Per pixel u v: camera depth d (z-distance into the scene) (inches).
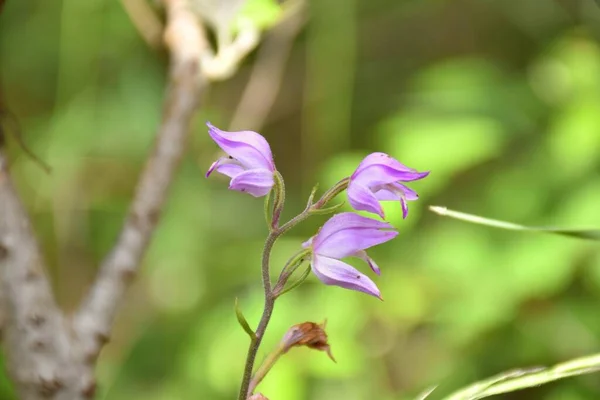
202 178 55.9
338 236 25.5
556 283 44.2
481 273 46.2
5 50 59.8
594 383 42.1
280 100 66.4
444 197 56.5
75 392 29.4
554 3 59.7
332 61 52.6
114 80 55.9
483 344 46.4
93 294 30.0
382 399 51.1
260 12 31.8
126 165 56.6
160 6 33.6
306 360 42.4
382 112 70.2
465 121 47.2
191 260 55.2
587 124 46.9
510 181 49.6
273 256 50.8
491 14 70.7
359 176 25.5
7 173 29.5
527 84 52.7
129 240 30.4
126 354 54.1
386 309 47.8
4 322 29.3
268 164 25.5
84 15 51.4
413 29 72.2
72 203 54.6
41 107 60.8
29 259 29.4
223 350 44.0
